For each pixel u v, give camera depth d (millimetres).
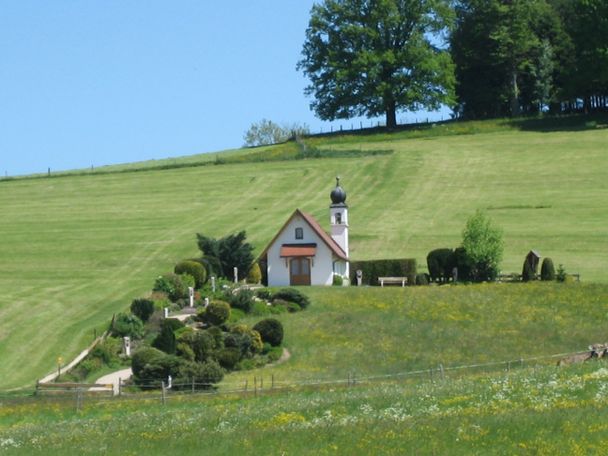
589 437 50875
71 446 58594
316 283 140250
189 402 81250
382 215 181750
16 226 183000
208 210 189250
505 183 198000
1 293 139500
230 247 143375
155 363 94938
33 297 136250
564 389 63156
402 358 105938
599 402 58406
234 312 117562
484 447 50719
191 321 115875
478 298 125312
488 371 92750
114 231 177250
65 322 122688
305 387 86750
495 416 55938
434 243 163750
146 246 167000
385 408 63438
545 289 127875
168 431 61344
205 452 54469
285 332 114500
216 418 64875
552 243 159500
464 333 113250
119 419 69938
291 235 141625
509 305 122000
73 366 103375
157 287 128750
